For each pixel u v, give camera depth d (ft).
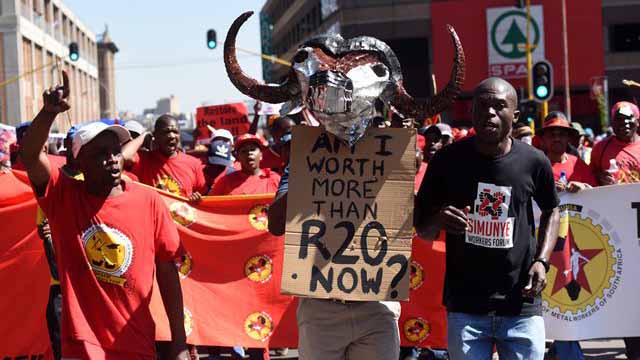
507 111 14.40
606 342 29.48
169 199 22.95
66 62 205.77
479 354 14.51
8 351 21.22
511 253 14.55
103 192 14.11
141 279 14.16
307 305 14.98
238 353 25.79
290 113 14.80
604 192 21.80
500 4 135.64
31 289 21.27
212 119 50.39
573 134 25.05
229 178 27.55
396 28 139.33
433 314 22.67
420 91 139.95
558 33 136.36
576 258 21.91
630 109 24.71
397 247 14.20
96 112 274.57
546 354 27.20
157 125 27.78
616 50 139.13
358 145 14.43
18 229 21.27
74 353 13.83
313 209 14.39
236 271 22.82
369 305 14.74
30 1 170.81
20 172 21.40
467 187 14.73
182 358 14.67
